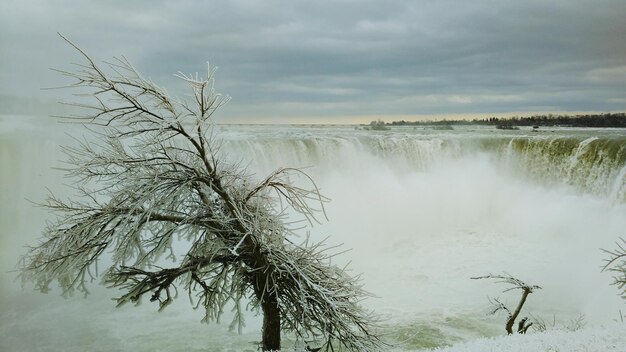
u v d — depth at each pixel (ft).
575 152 119.44
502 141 135.03
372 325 31.12
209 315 29.30
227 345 46.39
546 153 125.39
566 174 120.26
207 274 30.58
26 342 45.70
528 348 24.52
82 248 27.71
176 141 30.73
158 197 27.53
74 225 28.68
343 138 130.31
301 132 163.12
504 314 60.03
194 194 30.40
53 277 27.91
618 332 26.43
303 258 29.63
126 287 28.48
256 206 29.35
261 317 53.47
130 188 27.76
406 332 54.80
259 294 29.60
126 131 28.50
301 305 28.35
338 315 28.35
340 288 30.27
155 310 54.39
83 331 47.91
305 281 28.78
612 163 110.73
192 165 29.04
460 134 160.25
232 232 28.96
